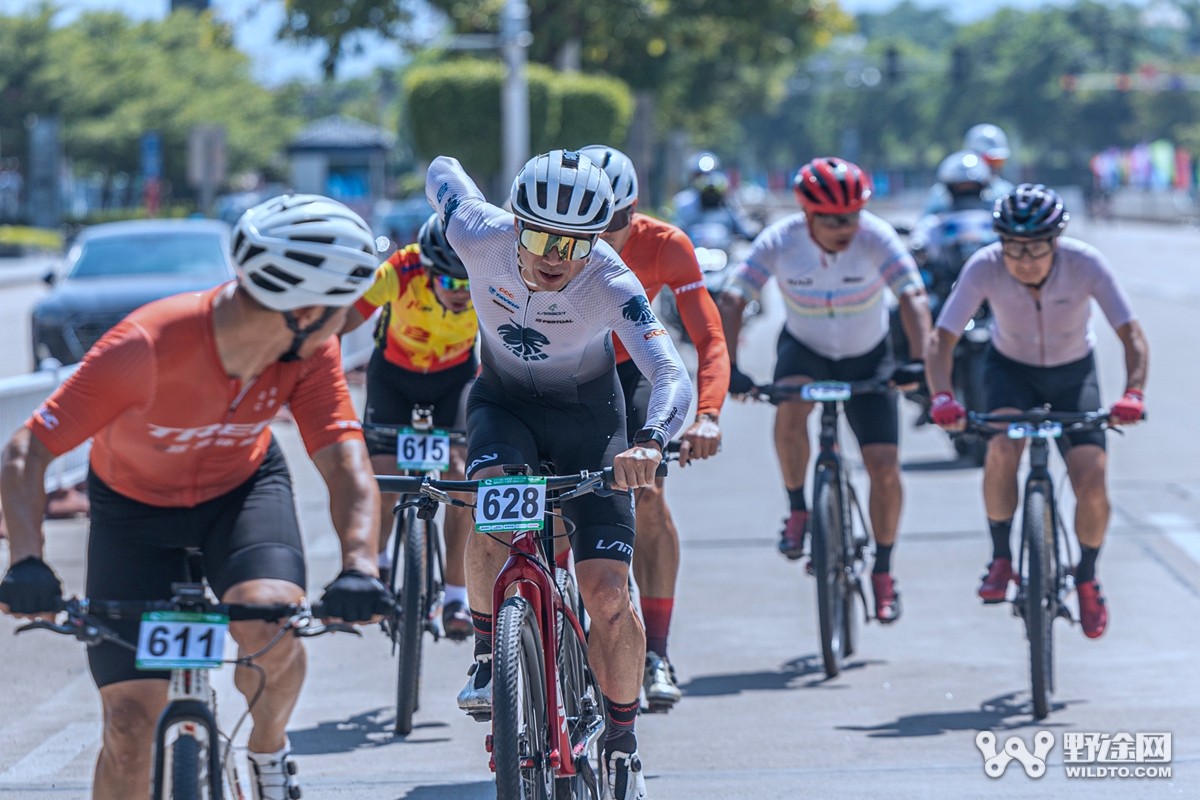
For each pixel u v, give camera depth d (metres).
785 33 143.00
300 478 37.78
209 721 11.36
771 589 26.86
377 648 23.53
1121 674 21.14
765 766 17.25
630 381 17.67
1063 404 21.58
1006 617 24.80
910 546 30.02
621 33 126.69
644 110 107.06
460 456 20.39
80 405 11.21
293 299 10.81
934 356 21.19
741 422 47.00
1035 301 21.09
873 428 22.59
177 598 11.16
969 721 19.00
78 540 30.44
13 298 107.19
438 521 30.50
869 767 17.09
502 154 110.25
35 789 16.34
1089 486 20.50
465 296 19.30
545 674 13.45
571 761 13.52
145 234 55.16
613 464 13.23
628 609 14.05
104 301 49.81
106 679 11.81
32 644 23.44
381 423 20.41
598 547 14.03
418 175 168.25
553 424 14.81
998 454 20.86
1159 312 79.62
